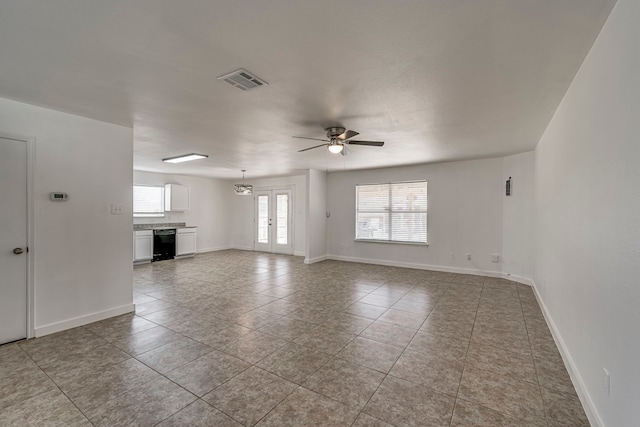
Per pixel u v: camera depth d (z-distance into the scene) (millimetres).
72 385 2176
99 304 3410
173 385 2182
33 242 2934
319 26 1622
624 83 1399
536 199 4430
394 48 1847
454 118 3176
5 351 2672
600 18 1568
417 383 2225
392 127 3510
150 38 1740
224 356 2619
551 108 2875
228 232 9680
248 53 1908
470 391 2131
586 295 1968
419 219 6449
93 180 3332
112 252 3510
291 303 4113
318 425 1782
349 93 2523
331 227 7645
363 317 3578
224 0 1414
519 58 1968
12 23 1588
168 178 8000
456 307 3936
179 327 3258
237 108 2889
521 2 1436
